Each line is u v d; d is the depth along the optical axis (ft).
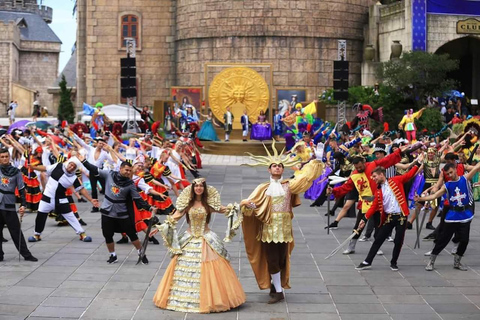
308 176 31.14
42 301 31.37
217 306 29.71
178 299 29.96
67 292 32.83
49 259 39.58
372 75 138.62
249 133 122.21
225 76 122.31
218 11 140.26
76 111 158.81
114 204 38.22
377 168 37.29
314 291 33.32
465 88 150.10
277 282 31.37
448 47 147.23
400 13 133.49
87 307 30.50
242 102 122.31
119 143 60.85
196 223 30.53
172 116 118.73
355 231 38.06
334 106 131.13
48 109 261.65
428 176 48.83
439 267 38.32
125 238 44.04
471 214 37.22
